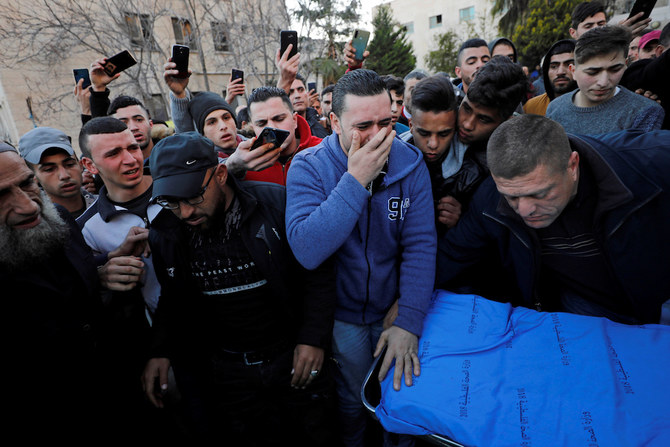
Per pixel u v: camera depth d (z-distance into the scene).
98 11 8.01
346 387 1.50
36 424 1.17
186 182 1.06
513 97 1.22
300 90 3.46
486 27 18.42
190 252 1.26
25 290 1.12
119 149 1.50
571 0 9.90
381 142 1.04
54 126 8.53
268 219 1.24
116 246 1.57
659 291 1.13
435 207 1.49
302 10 9.71
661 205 1.06
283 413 1.41
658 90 2.18
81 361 1.25
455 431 0.85
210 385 1.47
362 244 1.27
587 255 1.16
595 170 1.06
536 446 0.77
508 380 0.92
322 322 1.26
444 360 1.02
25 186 1.09
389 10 21.25
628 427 0.76
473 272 1.44
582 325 1.03
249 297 1.28
